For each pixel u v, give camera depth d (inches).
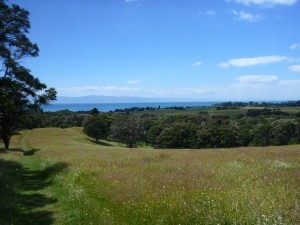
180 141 3644.2
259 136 3809.1
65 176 754.2
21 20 1027.9
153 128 4151.1
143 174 671.8
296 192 416.2
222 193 444.8
